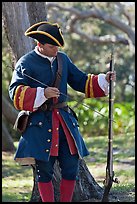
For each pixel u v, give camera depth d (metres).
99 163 22.38
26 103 9.26
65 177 9.88
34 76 9.64
